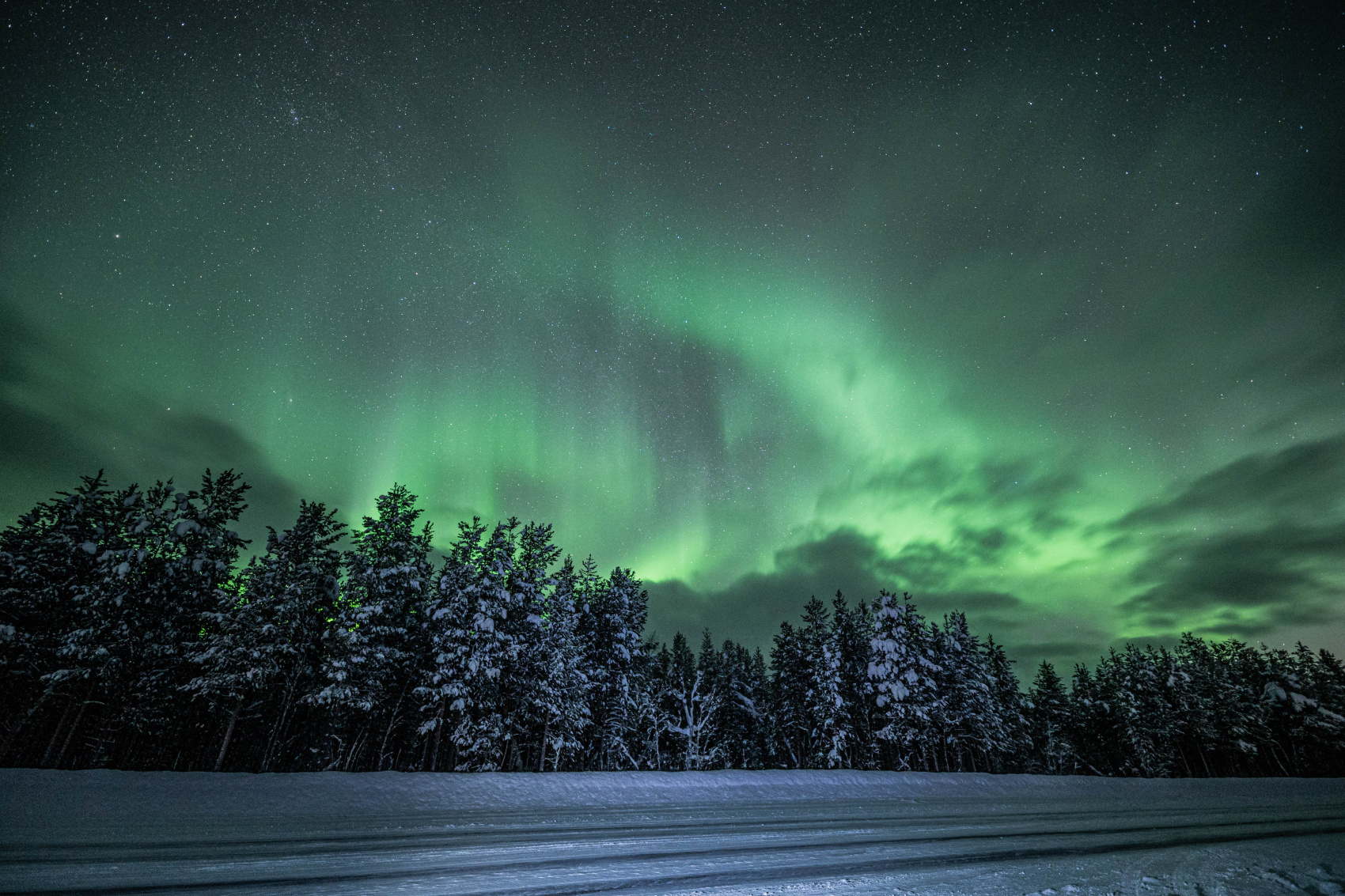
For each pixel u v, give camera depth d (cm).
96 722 2664
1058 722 5975
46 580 2503
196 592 2669
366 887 738
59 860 848
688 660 5822
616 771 2261
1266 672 5831
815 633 4819
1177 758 5541
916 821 1540
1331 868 808
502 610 2922
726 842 1135
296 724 2873
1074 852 1038
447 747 3083
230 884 732
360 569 2816
